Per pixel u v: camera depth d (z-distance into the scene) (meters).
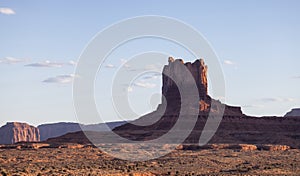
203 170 106.75
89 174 89.94
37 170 94.62
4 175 83.25
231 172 101.31
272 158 138.62
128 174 94.06
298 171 100.88
